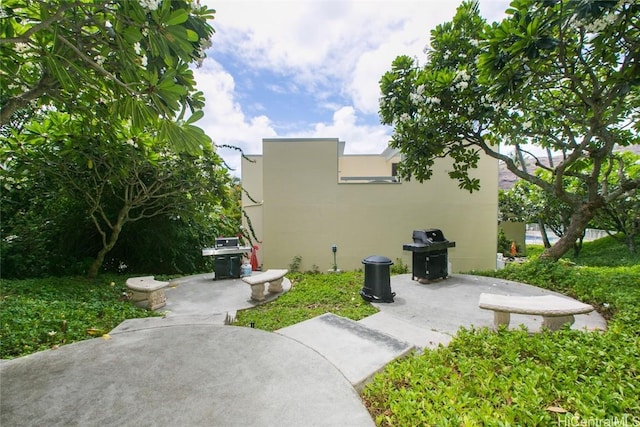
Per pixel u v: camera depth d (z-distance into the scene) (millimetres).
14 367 2287
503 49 3957
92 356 2477
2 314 3129
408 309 4086
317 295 4793
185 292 5180
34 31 1997
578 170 6934
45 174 5145
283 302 4504
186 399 1894
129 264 7137
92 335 3096
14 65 2666
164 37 2107
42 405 1826
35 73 3186
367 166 11570
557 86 5324
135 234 6816
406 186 7824
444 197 7770
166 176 5645
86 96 3109
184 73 2570
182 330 3051
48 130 4453
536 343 2361
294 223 7902
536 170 11688
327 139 7895
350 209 7883
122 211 5699
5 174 4586
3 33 2305
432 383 1938
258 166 11031
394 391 1905
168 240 6938
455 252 7719
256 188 11000
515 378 1872
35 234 5750
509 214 12859
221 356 2480
